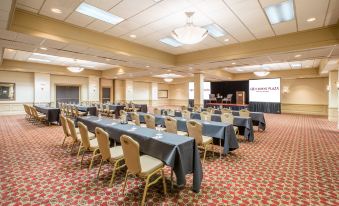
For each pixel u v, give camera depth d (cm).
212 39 608
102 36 563
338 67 816
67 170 336
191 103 1844
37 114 807
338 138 598
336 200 249
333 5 377
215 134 418
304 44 524
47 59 990
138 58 686
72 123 374
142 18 450
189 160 266
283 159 402
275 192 268
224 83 1764
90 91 1432
